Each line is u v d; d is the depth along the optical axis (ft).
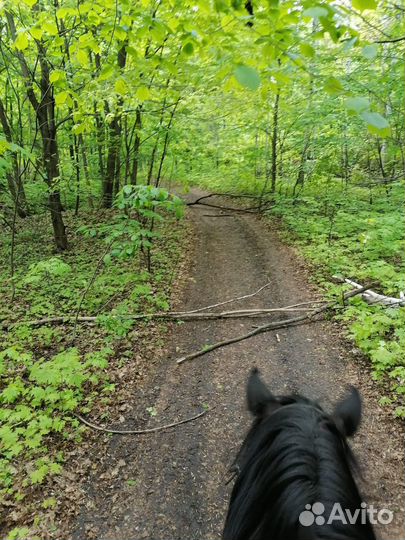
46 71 29.50
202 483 13.29
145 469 13.84
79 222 45.68
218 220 51.75
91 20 13.82
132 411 16.70
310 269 31.30
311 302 25.49
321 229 38.42
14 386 16.29
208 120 33.09
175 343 22.25
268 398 6.13
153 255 34.96
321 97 39.19
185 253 37.17
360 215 37.27
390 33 19.29
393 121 32.30
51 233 42.70
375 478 12.87
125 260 33.30
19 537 11.00
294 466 4.19
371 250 31.81
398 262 29.48
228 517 4.98
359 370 18.51
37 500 12.29
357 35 7.04
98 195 46.62
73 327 22.90
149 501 12.63
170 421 16.17
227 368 19.80
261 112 41.52
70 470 13.53
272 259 34.91
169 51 22.84
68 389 17.06
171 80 22.31
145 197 19.01
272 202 54.54
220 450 14.67
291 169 54.03
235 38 7.94
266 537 3.96
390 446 14.06
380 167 47.78
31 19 25.20
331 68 28.58
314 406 5.52
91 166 49.29
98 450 14.56
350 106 5.90
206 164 77.66
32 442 13.91
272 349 21.26
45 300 26.23
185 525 11.87
